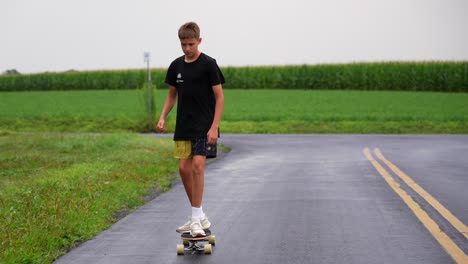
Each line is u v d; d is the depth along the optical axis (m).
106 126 51.69
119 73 97.25
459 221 11.79
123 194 15.41
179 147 10.13
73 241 10.75
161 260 9.34
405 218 12.17
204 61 9.94
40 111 62.97
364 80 89.44
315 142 34.22
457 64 85.38
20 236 10.56
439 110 61.28
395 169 20.39
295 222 12.00
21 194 14.61
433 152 26.89
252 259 9.27
